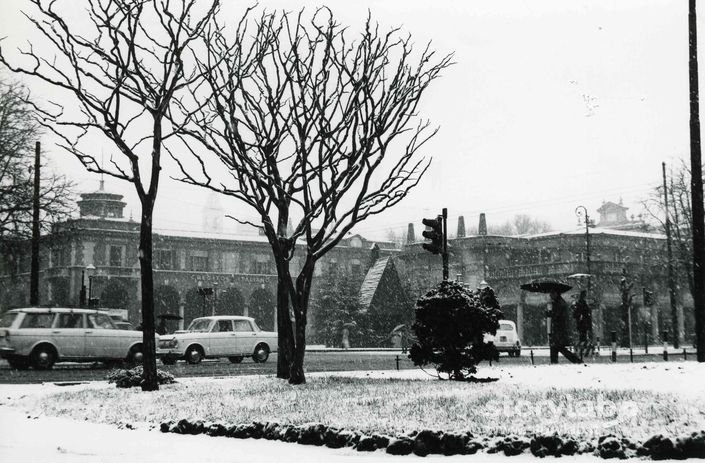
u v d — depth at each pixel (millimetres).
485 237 75250
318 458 9531
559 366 20594
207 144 19578
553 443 9211
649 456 8734
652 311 65188
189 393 16812
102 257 71562
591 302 52344
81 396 17156
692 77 20859
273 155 19844
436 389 15055
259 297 80625
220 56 20125
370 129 20219
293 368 18812
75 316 27219
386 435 10047
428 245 20438
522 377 18203
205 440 11328
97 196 74562
